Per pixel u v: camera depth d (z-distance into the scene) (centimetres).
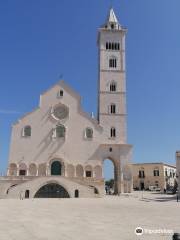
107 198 7550
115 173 9300
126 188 9038
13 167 8650
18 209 4625
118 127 9625
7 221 3281
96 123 9075
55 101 9125
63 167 8656
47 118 8988
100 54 10200
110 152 9200
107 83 9956
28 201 6419
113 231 2681
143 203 6059
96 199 7150
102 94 9856
